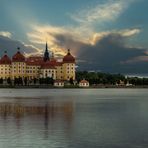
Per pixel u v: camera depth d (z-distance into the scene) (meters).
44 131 64.75
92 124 75.12
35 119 83.69
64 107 123.88
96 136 59.91
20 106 127.25
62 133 62.69
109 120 83.12
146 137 59.12
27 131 64.69
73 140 56.34
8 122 77.75
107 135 60.84
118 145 52.97
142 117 90.38
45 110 110.00
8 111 105.50
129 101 169.62
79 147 51.72
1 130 65.81
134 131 65.38
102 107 126.00
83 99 185.88
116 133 62.91
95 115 95.38
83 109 115.81
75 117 89.44
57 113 100.12
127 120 83.19
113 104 144.62
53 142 54.91
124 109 117.12
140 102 160.38
